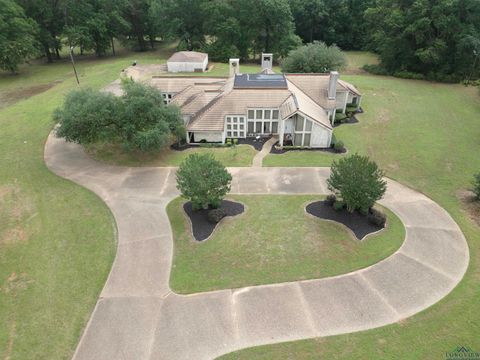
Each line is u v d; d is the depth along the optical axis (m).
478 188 24.47
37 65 71.38
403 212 23.95
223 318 16.42
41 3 67.75
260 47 74.44
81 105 29.91
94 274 19.02
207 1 71.12
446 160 30.95
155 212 24.08
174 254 20.36
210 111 34.66
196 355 14.80
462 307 16.81
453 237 21.64
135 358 14.72
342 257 19.97
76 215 23.92
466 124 39.22
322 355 14.66
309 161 30.86
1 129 37.19
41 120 39.16
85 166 30.36
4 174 29.06
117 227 22.62
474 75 57.06
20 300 17.48
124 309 16.95
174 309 16.92
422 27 54.62
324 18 87.19
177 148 33.53
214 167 22.41
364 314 16.53
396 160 31.14
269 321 16.22
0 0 57.91
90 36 71.31
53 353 15.00
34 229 22.61
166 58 75.00
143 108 30.14
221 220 22.95
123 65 65.69
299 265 19.41
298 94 36.28
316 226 22.30
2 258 20.20
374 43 79.31
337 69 50.28
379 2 64.12
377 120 40.19
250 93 35.41
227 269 19.22
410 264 19.50
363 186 21.05
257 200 25.06
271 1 67.00
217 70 63.59
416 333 15.55
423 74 60.06
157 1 73.94
